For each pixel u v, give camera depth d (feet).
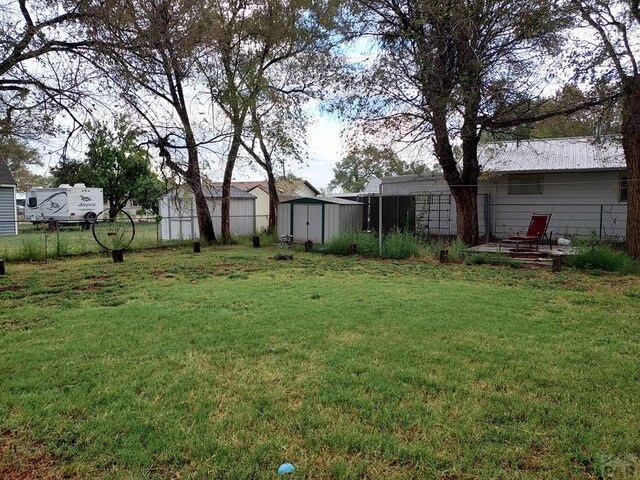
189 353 13.46
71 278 27.45
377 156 43.21
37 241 44.27
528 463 7.87
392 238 40.45
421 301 20.65
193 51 29.94
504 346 14.19
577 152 51.08
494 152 50.42
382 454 8.14
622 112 34.30
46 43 24.25
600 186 47.96
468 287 24.41
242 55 43.52
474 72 35.32
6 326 16.60
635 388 11.00
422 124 40.04
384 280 26.89
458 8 33.30
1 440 8.64
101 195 98.27
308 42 46.29
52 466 7.82
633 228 34.19
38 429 8.99
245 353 13.47
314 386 11.01
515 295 22.13
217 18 34.45
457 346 14.14
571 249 36.96
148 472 7.60
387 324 16.67
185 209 47.44
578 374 11.85
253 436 8.73
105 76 25.79
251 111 44.62
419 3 34.53
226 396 10.48
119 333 15.57
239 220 63.05
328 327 16.28
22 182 146.82
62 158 28.04
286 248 46.26
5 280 26.81
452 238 50.85
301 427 9.06
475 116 37.06
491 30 34.60
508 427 9.05
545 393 10.69
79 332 15.72
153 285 25.27
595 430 8.93
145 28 25.21
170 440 8.54
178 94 37.47
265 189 109.09
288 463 7.84
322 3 43.19
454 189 43.06
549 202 50.31
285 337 15.05
